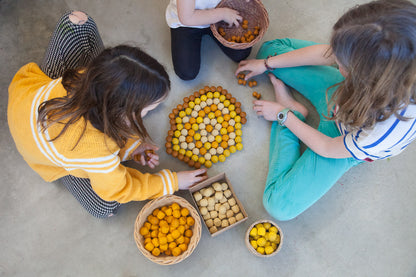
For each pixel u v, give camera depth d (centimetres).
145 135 112
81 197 142
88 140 106
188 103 166
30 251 152
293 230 156
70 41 137
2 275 149
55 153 110
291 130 147
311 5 185
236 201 151
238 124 162
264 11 153
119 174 120
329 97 152
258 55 173
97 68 96
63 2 182
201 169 149
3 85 170
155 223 144
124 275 150
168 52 178
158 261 134
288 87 173
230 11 152
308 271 152
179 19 145
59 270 150
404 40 90
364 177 162
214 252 153
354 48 97
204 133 162
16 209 157
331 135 148
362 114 107
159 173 141
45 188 159
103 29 180
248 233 143
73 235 154
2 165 161
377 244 154
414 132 109
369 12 96
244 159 163
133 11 183
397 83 95
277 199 145
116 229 155
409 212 158
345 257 153
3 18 179
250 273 151
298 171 144
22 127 111
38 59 174
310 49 147
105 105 98
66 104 102
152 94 100
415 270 152
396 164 163
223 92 166
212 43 179
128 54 97
